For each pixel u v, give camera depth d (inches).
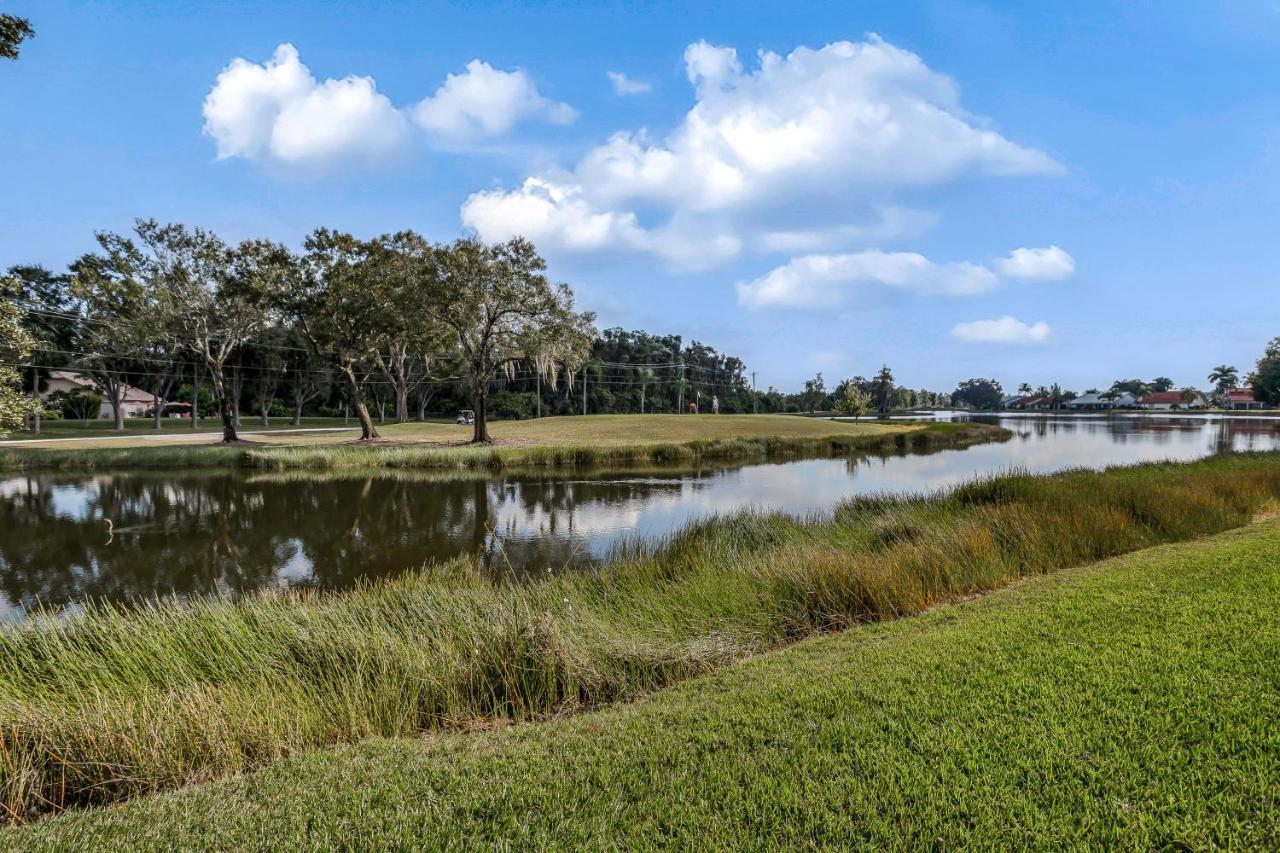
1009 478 463.2
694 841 93.0
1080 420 3179.1
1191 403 4574.3
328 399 2773.1
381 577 392.2
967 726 122.4
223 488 752.3
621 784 110.3
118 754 132.7
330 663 187.5
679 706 145.5
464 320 1160.8
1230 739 113.2
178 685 177.0
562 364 1448.1
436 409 2982.3
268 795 114.5
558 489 746.2
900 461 1067.9
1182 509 376.5
